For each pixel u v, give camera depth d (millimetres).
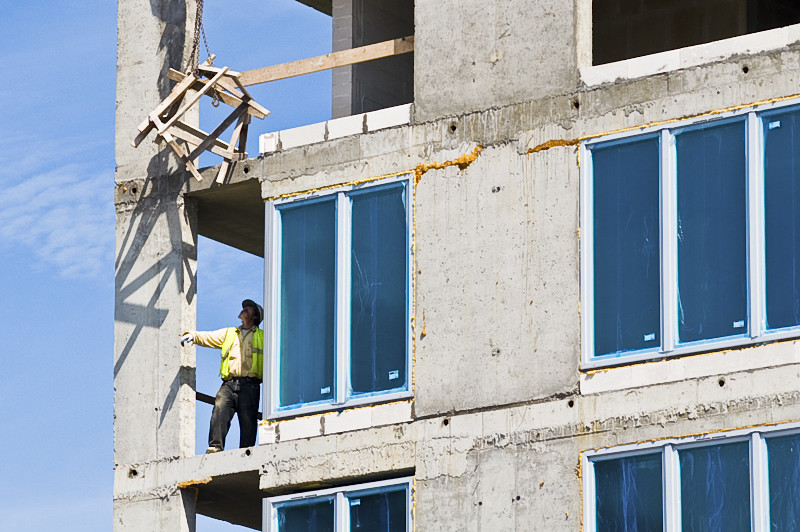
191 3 42344
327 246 39156
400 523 37344
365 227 38844
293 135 40000
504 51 38312
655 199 36219
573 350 36406
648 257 36094
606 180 36750
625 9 43719
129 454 40438
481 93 38312
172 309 40812
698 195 35812
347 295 38688
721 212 35562
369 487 37750
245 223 42844
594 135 37000
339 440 38125
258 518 42875
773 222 35062
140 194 41656
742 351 34844
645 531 35000
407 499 37312
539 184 37375
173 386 40406
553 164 37312
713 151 35844
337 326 38594
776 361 34500
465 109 38438
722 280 35312
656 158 36344
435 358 37625
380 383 38062
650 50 43344
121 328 41188
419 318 37906
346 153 39344
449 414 37250
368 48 39844
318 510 38250
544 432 36281
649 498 35094
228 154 40312
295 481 38281
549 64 37812
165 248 41188
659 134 36344
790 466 33938
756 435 34250
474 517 36562
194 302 41000
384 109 39844
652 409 35344
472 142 38188
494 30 38531
